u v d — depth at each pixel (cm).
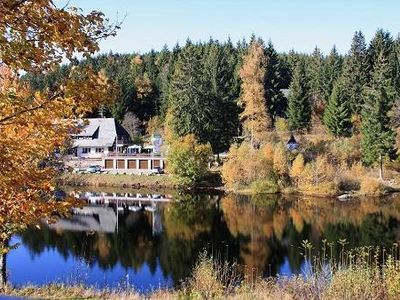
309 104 8094
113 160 7844
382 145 6281
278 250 3166
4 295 1683
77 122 822
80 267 2714
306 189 5800
